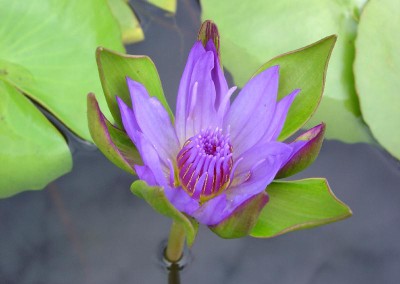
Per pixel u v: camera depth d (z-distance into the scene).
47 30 0.49
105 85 0.40
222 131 0.42
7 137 0.46
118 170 0.49
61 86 0.48
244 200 0.37
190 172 0.41
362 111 0.50
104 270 0.46
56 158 0.46
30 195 0.48
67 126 0.48
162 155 0.41
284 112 0.39
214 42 0.40
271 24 0.53
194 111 0.42
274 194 0.40
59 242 0.47
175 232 0.44
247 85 0.41
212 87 0.41
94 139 0.38
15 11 0.48
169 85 0.52
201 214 0.39
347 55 0.52
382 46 0.51
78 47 0.49
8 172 0.45
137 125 0.40
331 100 0.52
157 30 0.54
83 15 0.49
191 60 0.40
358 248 0.48
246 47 0.52
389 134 0.50
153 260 0.47
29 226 0.47
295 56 0.41
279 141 0.41
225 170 0.41
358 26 0.52
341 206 0.38
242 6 0.53
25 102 0.47
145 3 0.55
